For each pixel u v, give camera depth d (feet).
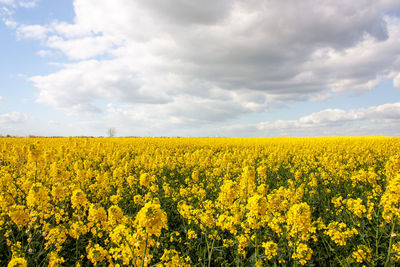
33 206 18.26
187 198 26.94
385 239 17.44
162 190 30.78
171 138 143.74
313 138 150.00
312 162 49.55
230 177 37.45
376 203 22.03
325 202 26.76
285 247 16.16
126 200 26.48
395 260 14.34
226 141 123.03
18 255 14.12
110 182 32.58
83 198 18.61
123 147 76.64
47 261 15.37
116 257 13.50
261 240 17.01
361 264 15.03
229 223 15.98
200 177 39.42
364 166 46.73
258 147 90.79
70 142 70.79
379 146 75.97
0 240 17.53
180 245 17.61
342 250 16.56
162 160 48.16
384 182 30.66
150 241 12.33
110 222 15.53
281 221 17.43
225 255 16.55
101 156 60.95
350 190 30.78
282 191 22.49
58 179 26.45
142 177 22.22
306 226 14.08
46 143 84.38
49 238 15.24
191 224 20.16
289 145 96.12
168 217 22.71
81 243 18.29
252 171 21.48
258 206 14.82
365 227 18.89
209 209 17.56
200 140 128.98
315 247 17.35
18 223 15.85
